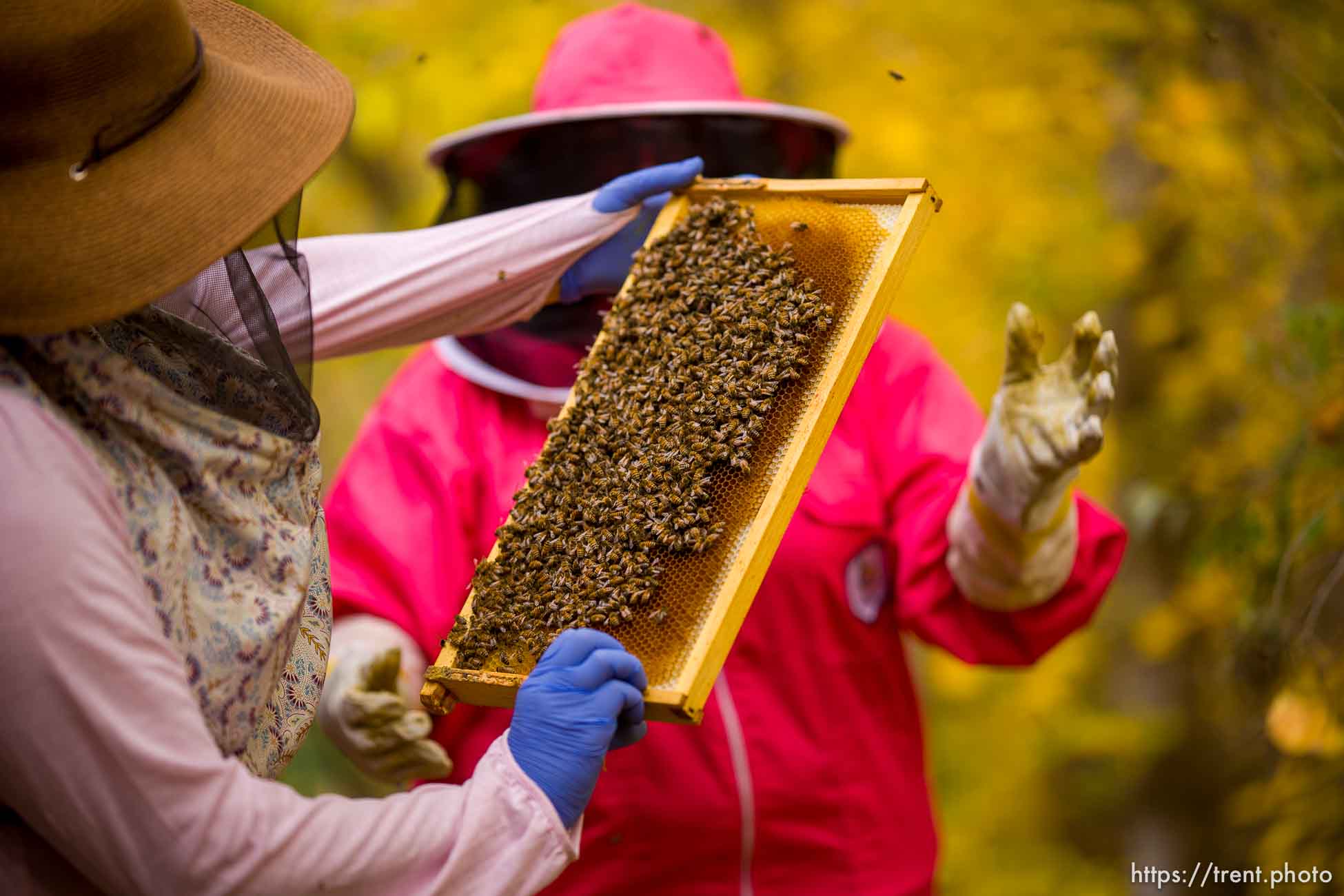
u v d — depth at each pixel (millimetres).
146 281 1938
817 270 2715
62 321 1887
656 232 2990
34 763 1908
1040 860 8508
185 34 2109
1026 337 3166
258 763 2318
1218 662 5777
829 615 3639
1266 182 5738
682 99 3754
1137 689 7773
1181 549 5352
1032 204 7383
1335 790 4387
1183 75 6180
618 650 2314
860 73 7652
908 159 7363
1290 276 5637
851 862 3553
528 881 2164
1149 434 6949
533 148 3719
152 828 1947
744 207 2912
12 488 1887
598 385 2775
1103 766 8312
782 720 3564
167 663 1979
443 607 3703
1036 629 3619
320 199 7574
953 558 3588
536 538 2588
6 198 1933
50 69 1915
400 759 3443
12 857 2102
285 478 2350
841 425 3803
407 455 3883
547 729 2232
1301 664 4039
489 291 3168
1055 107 7156
